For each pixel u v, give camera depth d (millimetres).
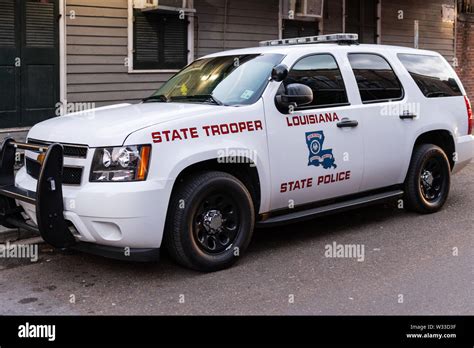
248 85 5406
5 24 7824
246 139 5055
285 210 5566
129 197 4371
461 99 7320
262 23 11148
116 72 9086
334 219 6781
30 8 8031
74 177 4617
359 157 5973
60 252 5648
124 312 4250
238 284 4754
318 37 6488
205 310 4266
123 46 9117
